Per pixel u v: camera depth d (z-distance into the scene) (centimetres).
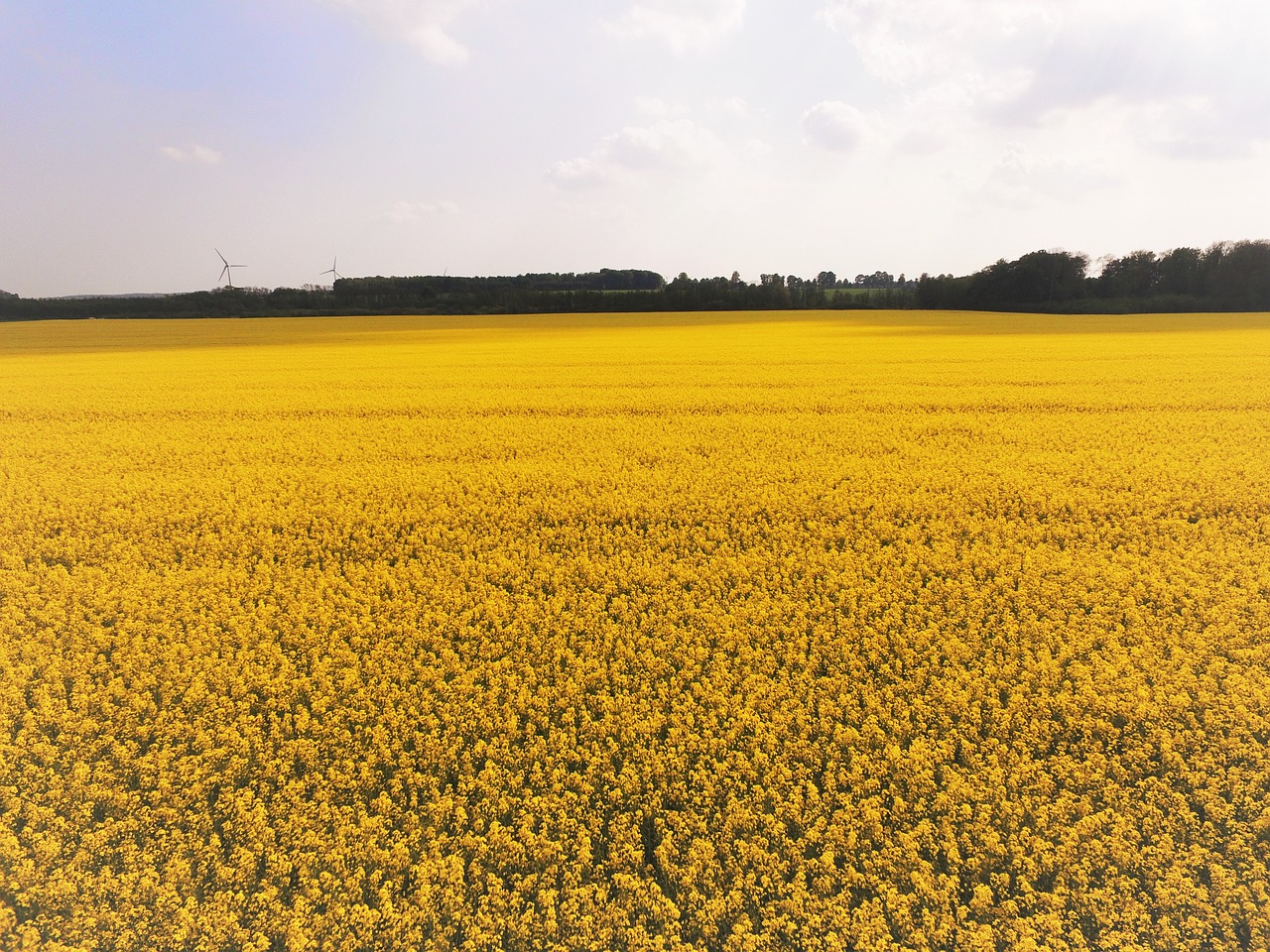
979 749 525
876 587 780
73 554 934
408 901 425
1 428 1758
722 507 1074
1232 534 927
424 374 2794
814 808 471
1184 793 491
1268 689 574
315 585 825
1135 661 632
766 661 630
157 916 423
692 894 418
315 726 564
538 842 453
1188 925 401
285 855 455
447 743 541
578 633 705
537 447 1507
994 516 1030
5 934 413
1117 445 1388
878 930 399
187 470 1359
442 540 961
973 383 2233
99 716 592
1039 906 418
